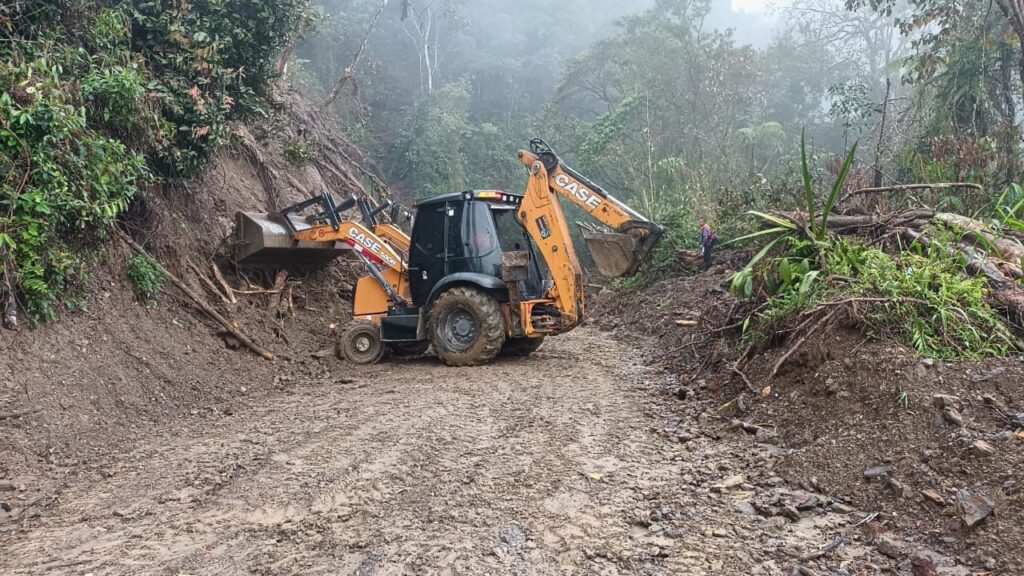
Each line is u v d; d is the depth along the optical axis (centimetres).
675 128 2644
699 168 2222
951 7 1288
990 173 935
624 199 2695
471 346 829
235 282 957
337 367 850
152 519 369
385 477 423
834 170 1116
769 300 604
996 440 359
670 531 339
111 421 553
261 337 876
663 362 795
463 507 375
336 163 1694
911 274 512
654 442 490
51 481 437
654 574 299
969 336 455
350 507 378
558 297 842
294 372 805
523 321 833
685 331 898
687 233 1409
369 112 3272
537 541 332
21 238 582
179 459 474
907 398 414
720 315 800
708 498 382
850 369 470
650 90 2677
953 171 944
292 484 414
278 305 975
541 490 398
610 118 2638
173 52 848
